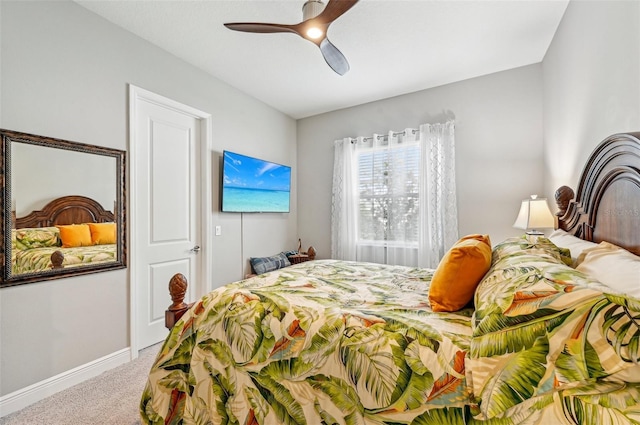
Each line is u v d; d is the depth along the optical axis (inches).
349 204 150.7
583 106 71.1
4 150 66.0
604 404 26.7
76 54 79.4
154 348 99.2
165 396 55.1
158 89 100.7
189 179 115.1
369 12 83.9
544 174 110.0
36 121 71.5
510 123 117.4
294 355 47.1
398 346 41.2
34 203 70.9
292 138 171.5
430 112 134.1
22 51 69.2
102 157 84.8
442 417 35.6
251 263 140.5
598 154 58.9
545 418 29.2
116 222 88.1
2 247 65.7
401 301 58.5
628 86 50.2
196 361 54.1
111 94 87.3
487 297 41.2
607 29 57.7
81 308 79.9
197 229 118.5
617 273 37.3
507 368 31.6
